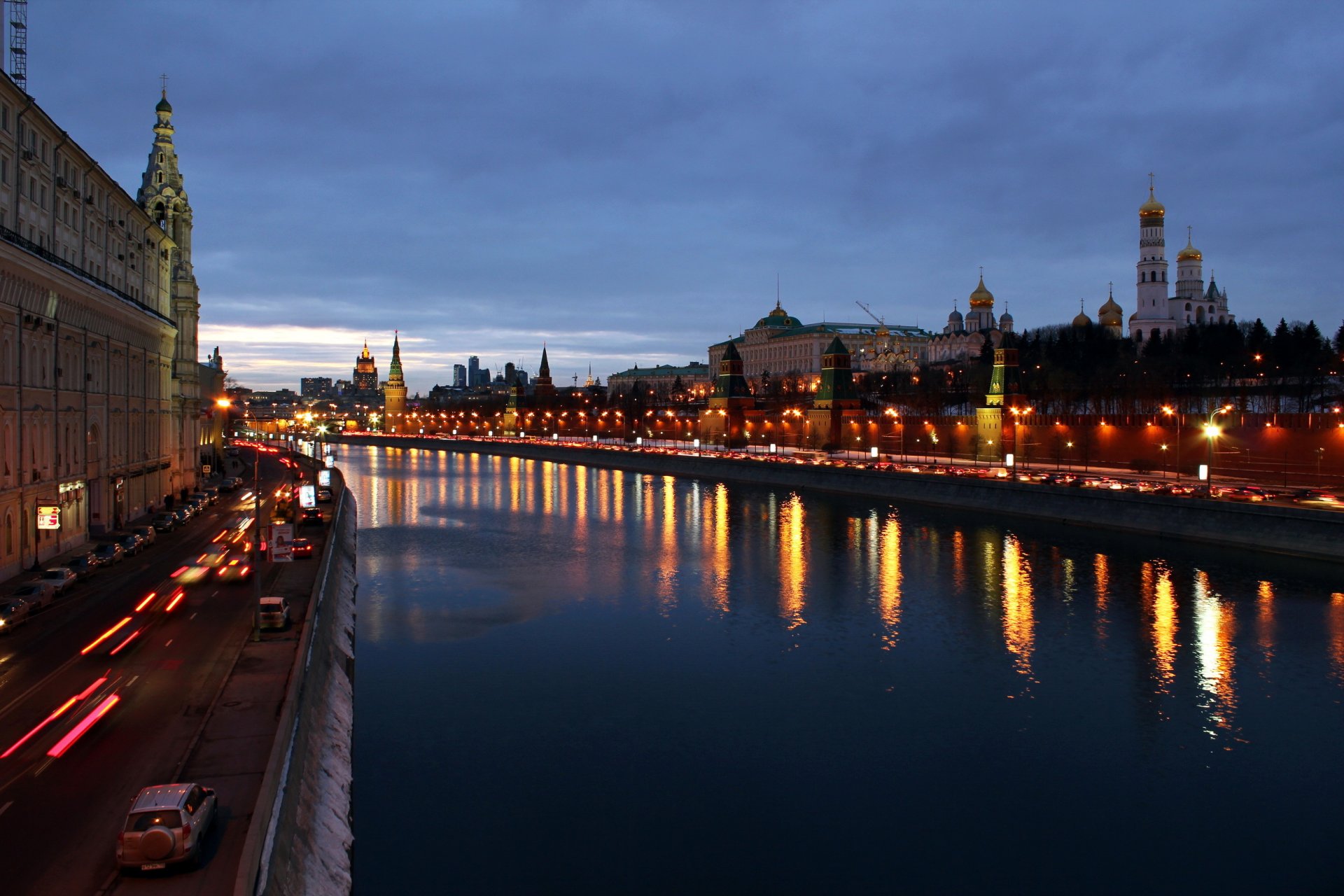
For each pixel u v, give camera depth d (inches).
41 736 1285.7
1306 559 3356.3
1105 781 1626.5
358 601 2893.7
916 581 3164.4
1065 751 1745.8
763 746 1754.4
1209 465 4298.7
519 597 2950.3
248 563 2704.2
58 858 959.6
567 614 2721.5
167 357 4109.3
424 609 2780.5
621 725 1844.2
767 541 4077.3
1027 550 3725.4
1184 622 2583.7
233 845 989.8
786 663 2247.8
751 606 2829.7
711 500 5782.5
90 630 1875.0
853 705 1968.5
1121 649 2351.1
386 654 2290.8
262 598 1895.9
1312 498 3848.4
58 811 1064.2
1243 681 2110.0
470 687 2048.5
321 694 1606.8
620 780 1605.6
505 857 1346.0
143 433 3668.8
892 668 2207.2
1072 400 7701.8
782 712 1926.7
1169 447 5428.2
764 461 6929.1
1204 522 3754.9
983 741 1790.1
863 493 5802.2
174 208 4603.8
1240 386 6978.4
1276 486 4416.8
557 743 1754.4
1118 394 7342.5
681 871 1330.0
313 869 1082.1
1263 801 1558.8
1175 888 1309.1
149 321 3656.5
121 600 2167.8
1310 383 6771.7
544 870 1316.4
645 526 4650.6
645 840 1411.2
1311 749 1753.2
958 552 3705.7
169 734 1294.3
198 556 2815.0
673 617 2689.5
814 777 1631.4
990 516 4771.2
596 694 2015.3
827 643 2418.8
